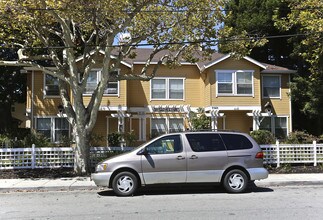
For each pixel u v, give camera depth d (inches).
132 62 964.6
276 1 1143.6
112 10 509.7
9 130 1079.6
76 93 613.0
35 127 1035.3
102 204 386.9
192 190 478.6
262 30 1186.0
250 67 1061.1
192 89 1101.1
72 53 607.8
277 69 1088.2
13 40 710.5
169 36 650.2
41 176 590.2
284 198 414.0
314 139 738.2
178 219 311.3
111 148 668.7
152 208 361.7
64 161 653.3
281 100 1098.7
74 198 428.8
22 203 398.9
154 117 1073.5
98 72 1014.4
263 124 1086.4
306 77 1066.7
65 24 582.6
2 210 360.2
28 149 644.1
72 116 629.3
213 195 438.0
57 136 1035.3
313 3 708.0
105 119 1061.1
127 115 1025.5
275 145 668.1
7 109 1279.5
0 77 1222.3
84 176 593.6
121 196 434.9
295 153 673.6
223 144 452.4
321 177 563.2
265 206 366.6
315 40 743.7
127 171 438.9
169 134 452.4
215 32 638.5
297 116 1224.2
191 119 1044.5
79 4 493.7
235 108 1045.2
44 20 583.5
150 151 443.5
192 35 639.1
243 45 655.8
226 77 1053.2
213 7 609.9
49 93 1045.2
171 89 1091.9
